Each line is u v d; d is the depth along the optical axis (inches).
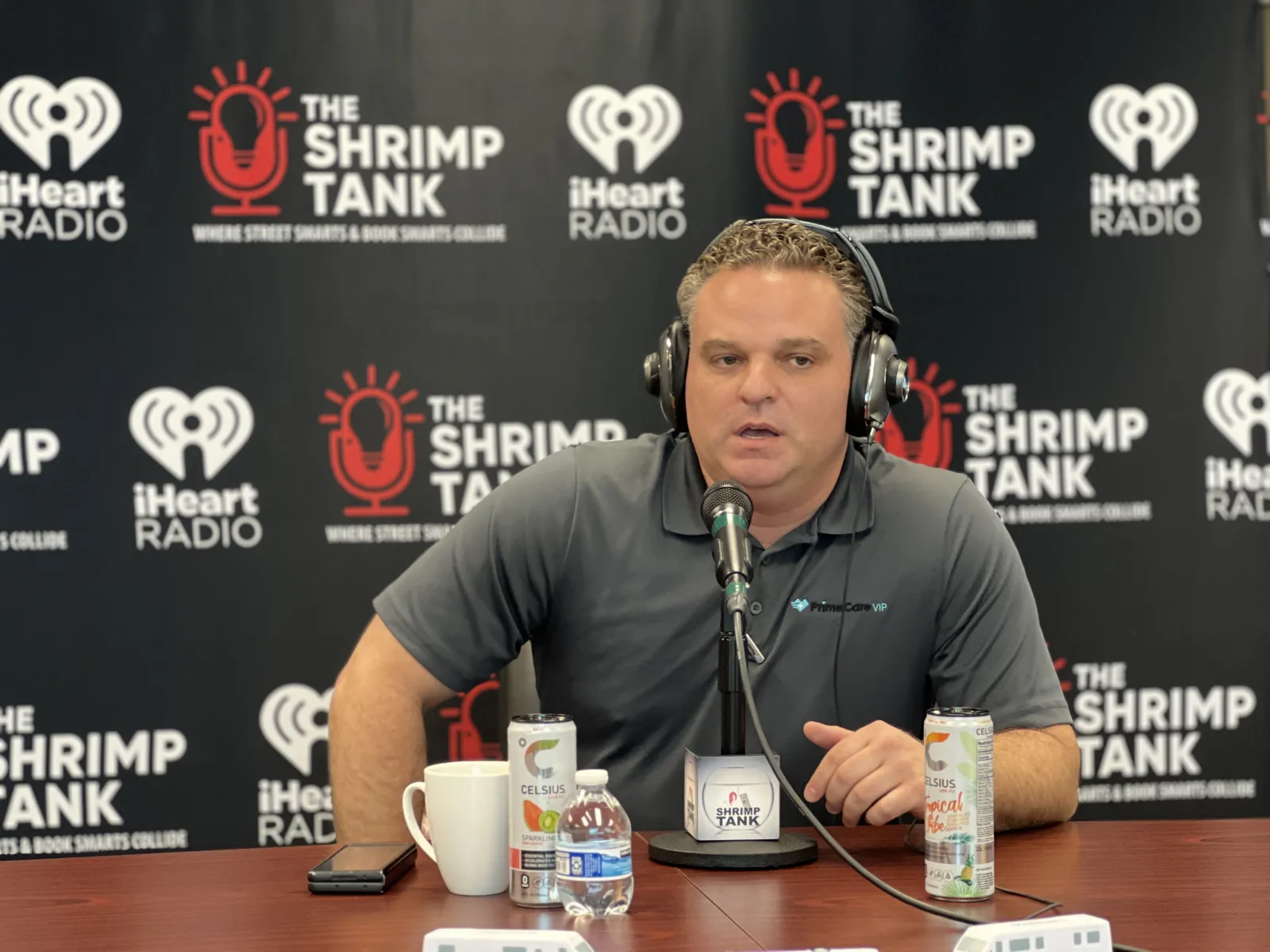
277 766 101.7
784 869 50.2
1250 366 106.7
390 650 69.1
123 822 100.4
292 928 43.1
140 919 44.6
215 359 101.5
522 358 103.7
